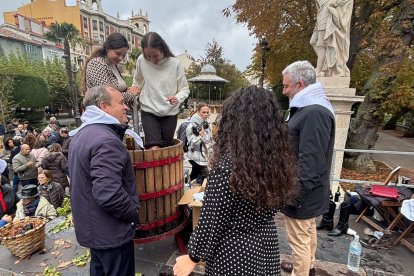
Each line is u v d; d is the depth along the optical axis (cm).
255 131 108
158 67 258
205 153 437
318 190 187
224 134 116
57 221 360
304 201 185
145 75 261
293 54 1055
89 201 171
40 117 2189
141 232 253
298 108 192
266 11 975
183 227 275
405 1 727
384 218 321
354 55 869
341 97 516
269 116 111
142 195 244
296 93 203
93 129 173
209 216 111
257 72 1380
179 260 124
